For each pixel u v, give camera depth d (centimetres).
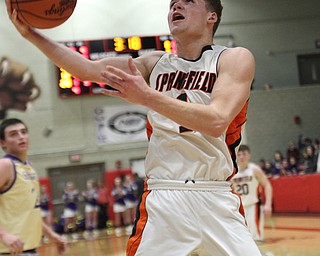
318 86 1564
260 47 1695
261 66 1691
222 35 1675
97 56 1462
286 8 1717
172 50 1494
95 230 1481
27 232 329
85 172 1581
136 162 1587
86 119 1573
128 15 1616
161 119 217
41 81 1552
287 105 1548
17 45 1539
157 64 230
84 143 1569
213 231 205
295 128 1545
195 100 215
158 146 217
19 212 328
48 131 1548
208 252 208
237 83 203
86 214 1484
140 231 213
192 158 211
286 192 1147
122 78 182
